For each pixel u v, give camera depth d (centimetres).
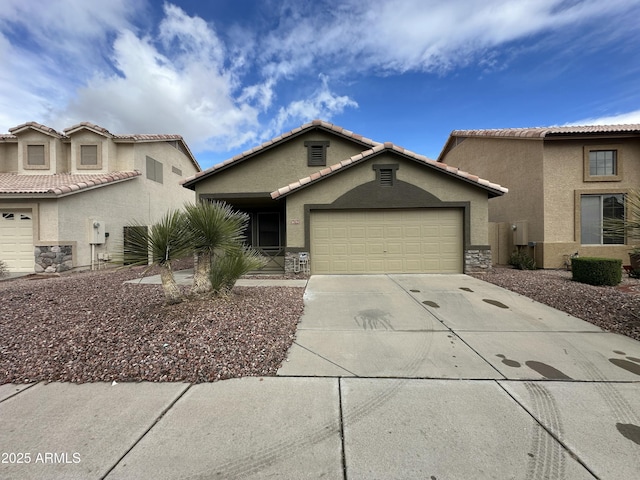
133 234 509
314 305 617
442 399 295
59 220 1056
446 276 925
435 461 219
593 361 374
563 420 263
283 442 237
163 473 208
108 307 555
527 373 346
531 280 829
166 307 531
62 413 272
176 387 316
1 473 207
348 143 1164
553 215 1105
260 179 1157
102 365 352
